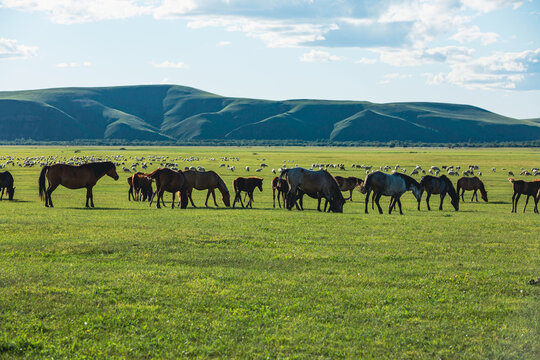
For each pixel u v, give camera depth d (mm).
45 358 8930
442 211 36875
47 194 32188
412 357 9297
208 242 18812
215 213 29156
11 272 14031
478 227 24141
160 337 9906
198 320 10867
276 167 102438
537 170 90125
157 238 19047
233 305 11805
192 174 36781
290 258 16641
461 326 10750
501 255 17719
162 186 34094
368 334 10273
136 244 18016
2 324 10297
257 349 9508
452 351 9523
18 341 9477
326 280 14062
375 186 33562
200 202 42781
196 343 9711
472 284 13891
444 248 18656
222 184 38406
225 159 135000
